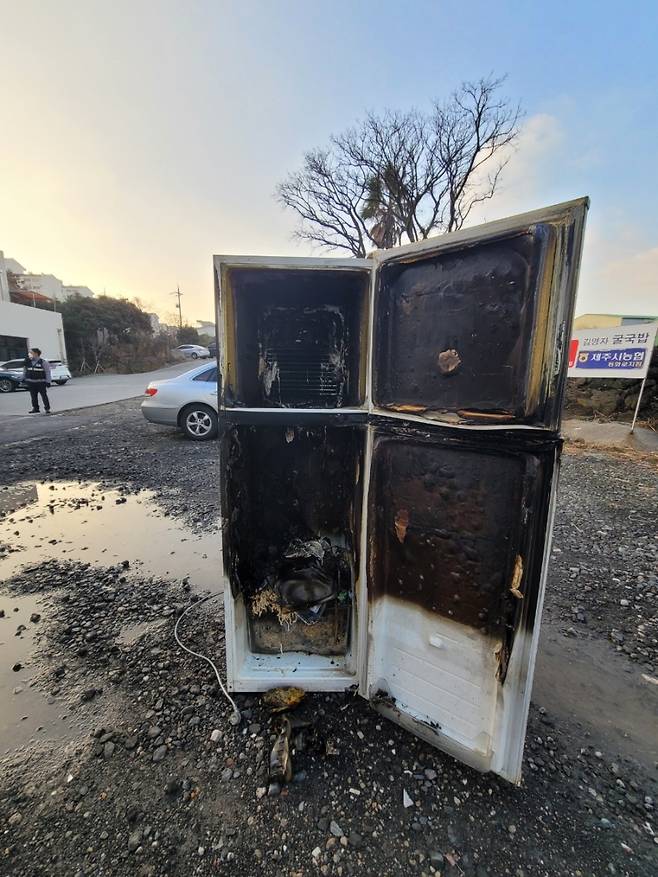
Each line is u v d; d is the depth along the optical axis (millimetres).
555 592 2439
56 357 24266
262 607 1860
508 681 1180
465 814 1184
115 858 1068
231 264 1411
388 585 1469
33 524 3416
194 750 1379
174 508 3768
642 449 6398
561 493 4254
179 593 2377
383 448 1418
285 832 1130
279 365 1818
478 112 13977
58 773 1301
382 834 1128
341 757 1353
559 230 952
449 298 1192
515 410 1078
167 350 35531
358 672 1586
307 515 2020
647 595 2408
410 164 15289
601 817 1186
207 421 6312
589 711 1596
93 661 1817
